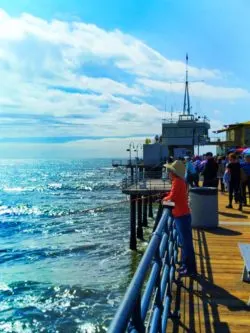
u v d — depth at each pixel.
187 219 6.63
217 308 5.52
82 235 33.62
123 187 34.09
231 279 6.73
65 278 20.81
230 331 4.84
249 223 11.62
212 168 15.81
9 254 27.14
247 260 5.58
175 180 6.57
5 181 132.88
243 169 15.67
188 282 6.56
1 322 15.36
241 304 5.67
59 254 26.75
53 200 69.00
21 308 16.73
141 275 2.39
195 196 10.88
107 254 26.03
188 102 76.56
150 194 29.53
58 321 15.32
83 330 14.55
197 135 69.06
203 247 8.86
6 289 19.22
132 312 2.05
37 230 37.47
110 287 19.00
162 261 4.41
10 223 42.69
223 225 11.31
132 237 27.05
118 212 48.00
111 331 1.69
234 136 51.25
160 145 64.50
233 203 16.48
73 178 145.50
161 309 3.99
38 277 21.23
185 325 4.98
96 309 16.31
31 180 138.75
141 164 64.75
